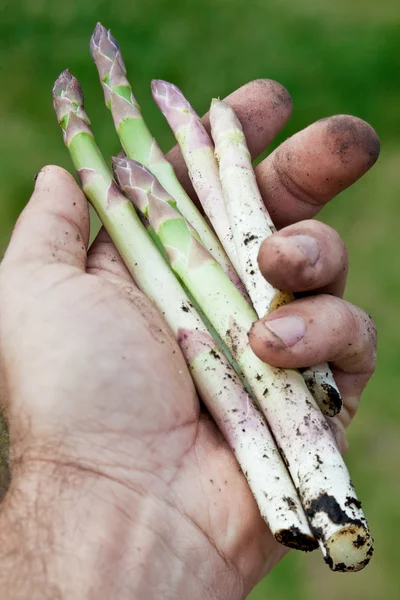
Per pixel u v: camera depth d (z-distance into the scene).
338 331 0.45
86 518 0.44
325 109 1.11
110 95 0.56
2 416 0.46
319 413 0.45
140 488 0.45
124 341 0.47
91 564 0.44
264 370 0.46
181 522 0.45
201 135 0.55
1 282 0.49
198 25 1.25
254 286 0.48
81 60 1.19
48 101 1.13
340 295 0.49
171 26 1.26
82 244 0.51
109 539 0.44
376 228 0.96
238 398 0.47
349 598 0.68
